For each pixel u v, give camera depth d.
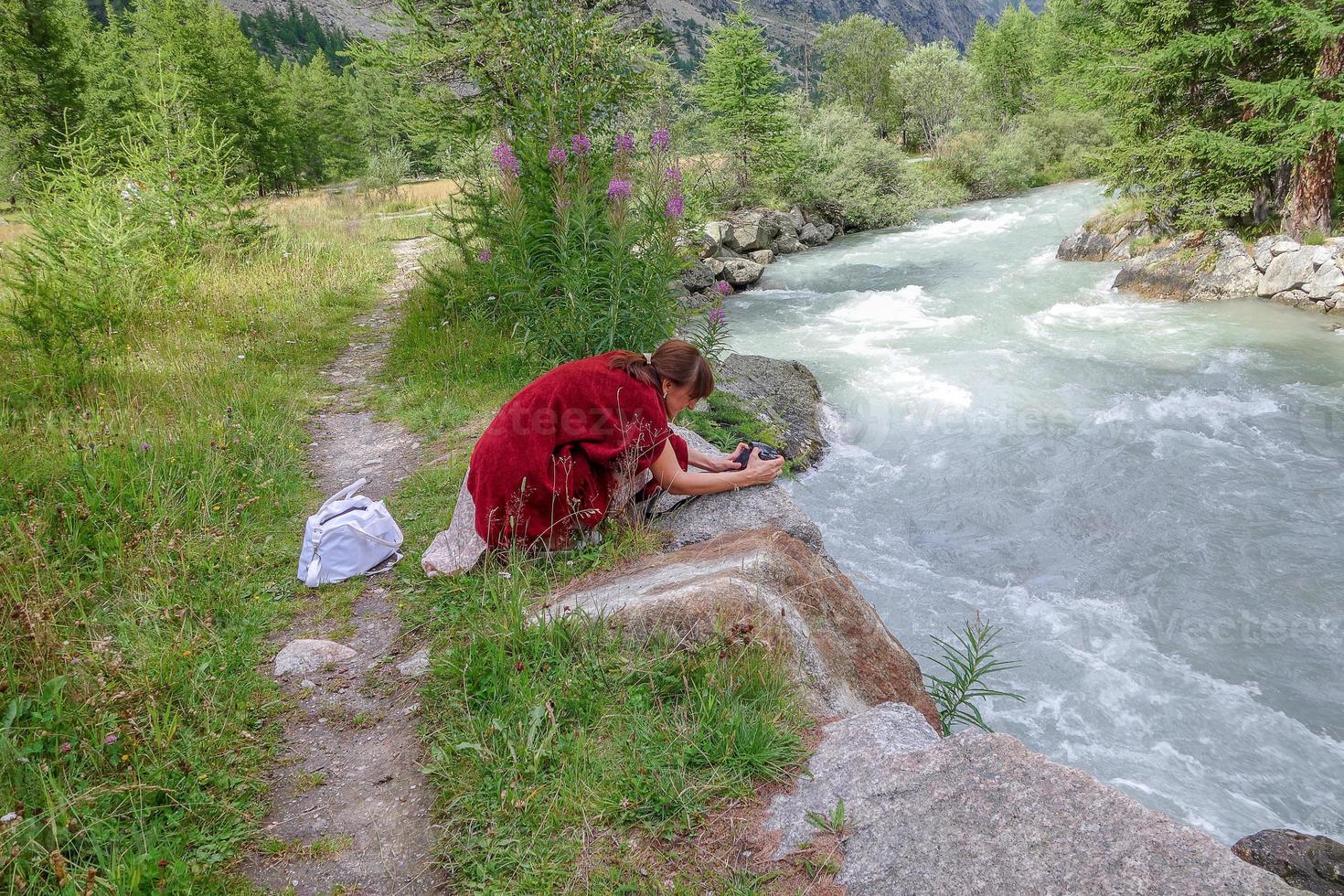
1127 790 4.40
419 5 13.51
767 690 2.64
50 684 2.62
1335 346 11.20
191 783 2.49
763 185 27.72
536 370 7.82
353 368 8.91
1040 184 37.91
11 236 14.12
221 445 5.36
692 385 3.67
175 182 13.41
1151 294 15.11
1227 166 15.48
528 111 10.22
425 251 17.97
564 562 3.72
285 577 4.12
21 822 2.04
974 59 59.53
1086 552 6.67
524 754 2.46
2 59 25.66
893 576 6.45
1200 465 7.97
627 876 2.01
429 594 3.79
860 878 1.88
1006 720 4.93
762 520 3.90
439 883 2.14
